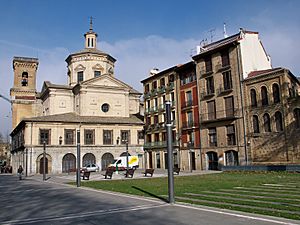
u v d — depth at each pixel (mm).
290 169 30391
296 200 12703
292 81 36969
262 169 33062
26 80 71188
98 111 56781
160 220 9711
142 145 57062
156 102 54125
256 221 9172
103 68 59469
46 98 61250
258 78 36375
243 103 37812
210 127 41906
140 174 37906
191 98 45719
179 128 47438
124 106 59562
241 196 14375
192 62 45000
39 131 49625
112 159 54344
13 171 62094
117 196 16406
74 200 15289
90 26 63469
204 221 9359
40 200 15656
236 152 38312
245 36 39938
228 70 39969
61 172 49812
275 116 34562
